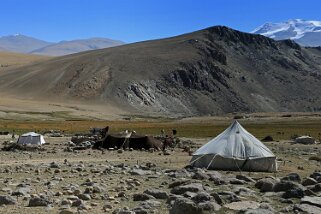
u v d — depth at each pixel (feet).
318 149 183.52
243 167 97.96
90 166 101.60
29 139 200.85
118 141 174.29
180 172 87.45
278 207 51.57
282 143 228.22
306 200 52.19
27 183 70.33
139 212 46.37
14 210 48.70
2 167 99.09
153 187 68.13
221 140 102.83
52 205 51.67
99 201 55.21
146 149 171.42
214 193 52.85
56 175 83.10
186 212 43.19
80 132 344.08
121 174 85.46
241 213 46.34
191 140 246.47
